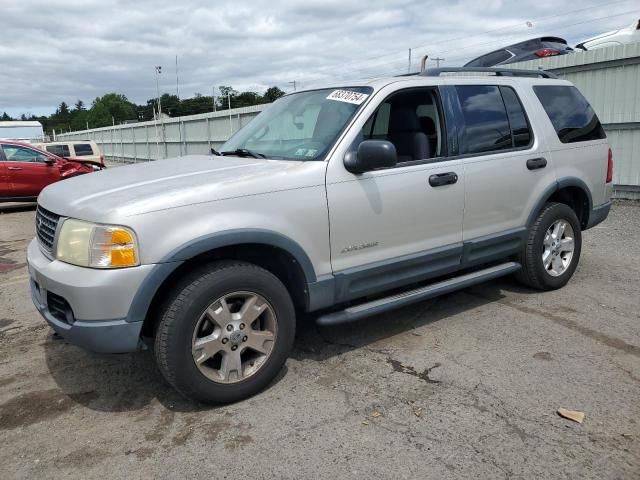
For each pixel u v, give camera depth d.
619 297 4.78
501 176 4.27
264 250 3.29
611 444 2.68
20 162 12.40
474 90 4.29
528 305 4.63
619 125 9.62
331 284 3.42
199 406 3.16
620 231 7.36
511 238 4.46
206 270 2.99
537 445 2.69
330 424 2.92
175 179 3.19
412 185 3.72
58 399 3.30
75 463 2.67
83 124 118.19
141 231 2.77
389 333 4.13
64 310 2.93
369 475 2.50
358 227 3.50
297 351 3.86
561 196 5.00
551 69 10.46
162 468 2.61
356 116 3.59
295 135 3.87
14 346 4.15
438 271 4.01
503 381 3.33
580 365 3.52
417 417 2.96
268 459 2.64
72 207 2.98
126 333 2.80
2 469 2.64
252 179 3.13
